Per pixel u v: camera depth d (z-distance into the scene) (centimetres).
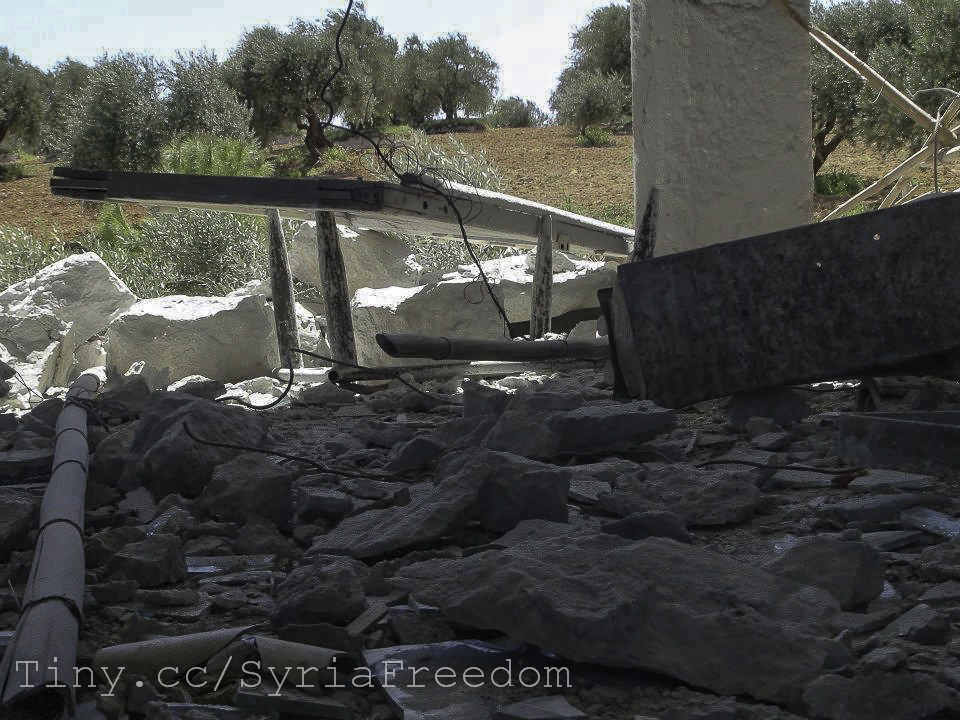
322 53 3080
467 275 966
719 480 349
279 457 456
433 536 311
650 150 650
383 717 220
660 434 452
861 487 359
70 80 3653
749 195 637
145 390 608
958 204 438
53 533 304
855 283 453
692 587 246
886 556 293
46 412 569
